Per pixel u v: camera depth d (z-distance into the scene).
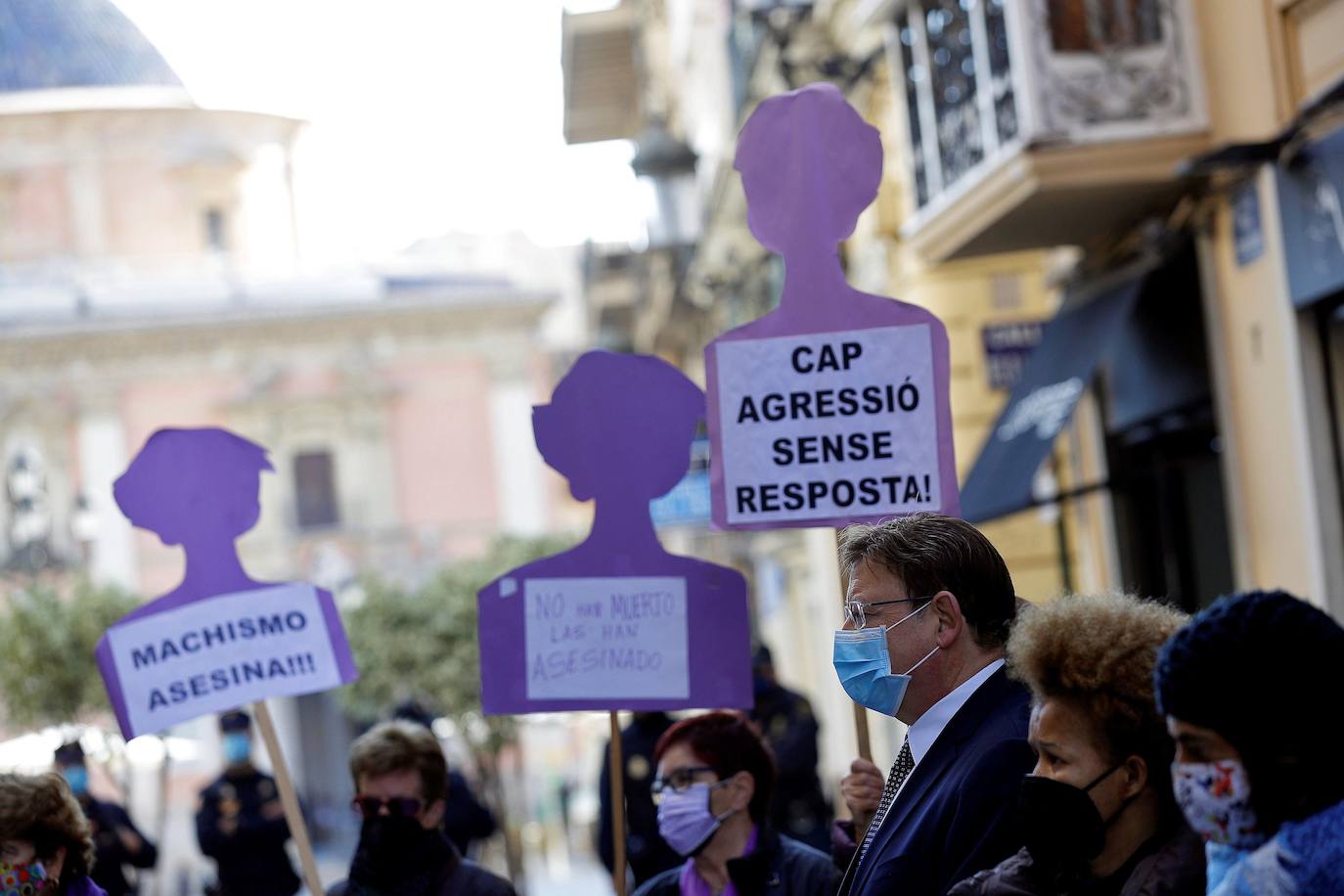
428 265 52.41
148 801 43.28
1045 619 3.37
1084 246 13.54
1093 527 14.46
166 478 6.32
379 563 49.78
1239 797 2.78
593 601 5.71
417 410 50.59
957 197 12.73
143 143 53.00
